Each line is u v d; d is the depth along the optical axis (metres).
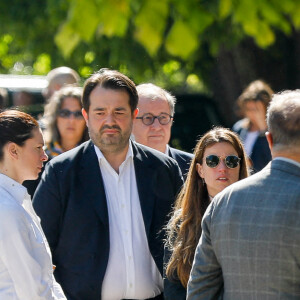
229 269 9.95
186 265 11.86
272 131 9.97
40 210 12.52
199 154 12.27
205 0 14.48
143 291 12.65
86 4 13.70
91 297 12.38
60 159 12.77
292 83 29.97
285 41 29.69
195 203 12.16
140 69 28.80
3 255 10.57
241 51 29.72
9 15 30.03
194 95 29.20
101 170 12.72
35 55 30.66
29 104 25.05
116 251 12.51
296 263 9.49
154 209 12.83
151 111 15.20
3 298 10.62
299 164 9.80
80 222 12.43
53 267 12.11
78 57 29.14
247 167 12.52
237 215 9.85
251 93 19.94
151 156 13.12
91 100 12.58
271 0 14.86
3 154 11.10
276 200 9.66
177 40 14.12
